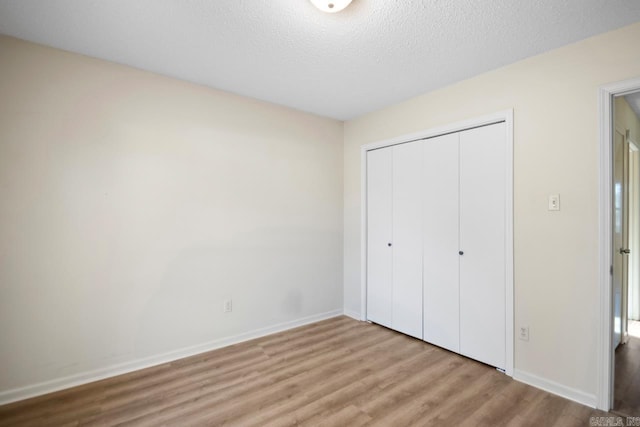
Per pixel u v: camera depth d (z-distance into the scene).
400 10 1.70
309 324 3.44
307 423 1.77
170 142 2.57
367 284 3.53
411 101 3.02
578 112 2.00
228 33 1.94
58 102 2.12
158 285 2.51
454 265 2.69
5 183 1.96
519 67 2.26
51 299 2.10
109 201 2.30
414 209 3.03
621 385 2.14
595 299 1.93
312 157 3.49
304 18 1.78
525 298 2.24
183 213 2.63
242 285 2.96
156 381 2.22
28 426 1.74
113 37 1.99
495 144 2.43
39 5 1.68
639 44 1.79
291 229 3.31
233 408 1.91
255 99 3.06
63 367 2.13
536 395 2.06
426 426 1.75
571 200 2.02
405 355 2.65
